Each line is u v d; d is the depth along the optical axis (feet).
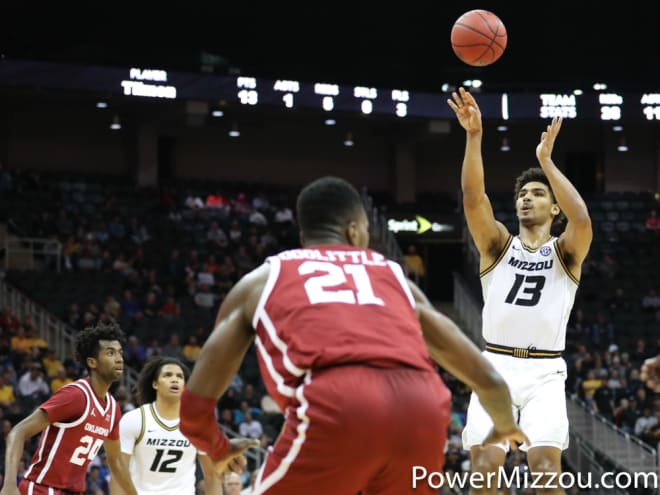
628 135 96.22
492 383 11.16
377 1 88.48
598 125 93.91
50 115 87.04
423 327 11.23
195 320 68.08
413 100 84.28
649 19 89.15
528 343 17.98
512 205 88.48
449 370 11.45
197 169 91.97
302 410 10.19
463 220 89.45
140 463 22.58
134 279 70.33
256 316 10.85
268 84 80.59
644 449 56.90
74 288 68.69
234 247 78.95
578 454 58.80
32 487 21.06
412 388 10.33
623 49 89.40
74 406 21.08
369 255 11.39
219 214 82.07
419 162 97.55
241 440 11.57
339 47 88.43
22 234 73.97
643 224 87.66
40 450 21.21
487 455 17.39
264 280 11.01
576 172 97.19
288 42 87.71
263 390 60.95
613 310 76.54
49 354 58.29
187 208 82.43
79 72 75.82
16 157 85.81
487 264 18.76
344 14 88.33
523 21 89.20
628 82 89.56
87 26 83.25
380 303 10.87
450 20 89.10
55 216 75.97
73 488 21.49
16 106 85.46
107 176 85.51
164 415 22.71
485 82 89.45
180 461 22.79
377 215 89.71
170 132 90.94
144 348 61.36
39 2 81.92
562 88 89.51
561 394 17.83
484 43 20.54
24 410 51.80
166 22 85.05
